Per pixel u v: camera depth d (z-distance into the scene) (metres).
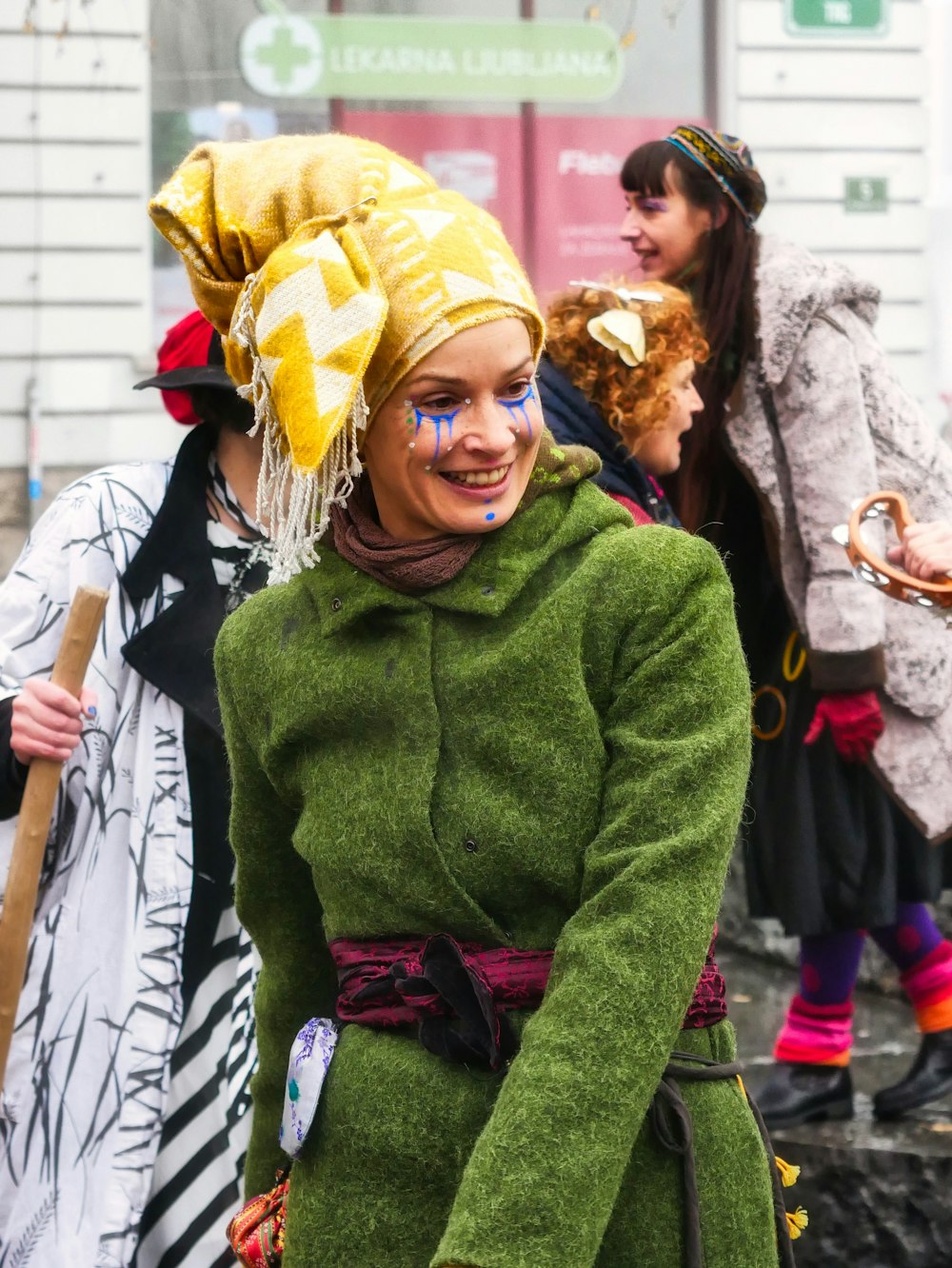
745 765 1.85
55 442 8.10
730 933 5.99
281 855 2.19
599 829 1.86
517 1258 1.65
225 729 2.17
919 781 3.97
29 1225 2.82
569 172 7.46
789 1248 2.02
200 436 3.04
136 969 2.86
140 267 8.08
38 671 2.91
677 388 3.58
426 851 1.86
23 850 2.67
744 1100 1.96
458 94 7.36
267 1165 2.25
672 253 4.11
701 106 7.91
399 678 1.90
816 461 3.94
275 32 7.40
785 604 4.15
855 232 8.56
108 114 7.83
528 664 1.85
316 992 2.23
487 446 1.85
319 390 1.80
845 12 8.31
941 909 5.26
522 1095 1.71
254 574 3.00
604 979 1.73
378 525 2.01
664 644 1.86
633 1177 1.84
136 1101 2.83
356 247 1.84
